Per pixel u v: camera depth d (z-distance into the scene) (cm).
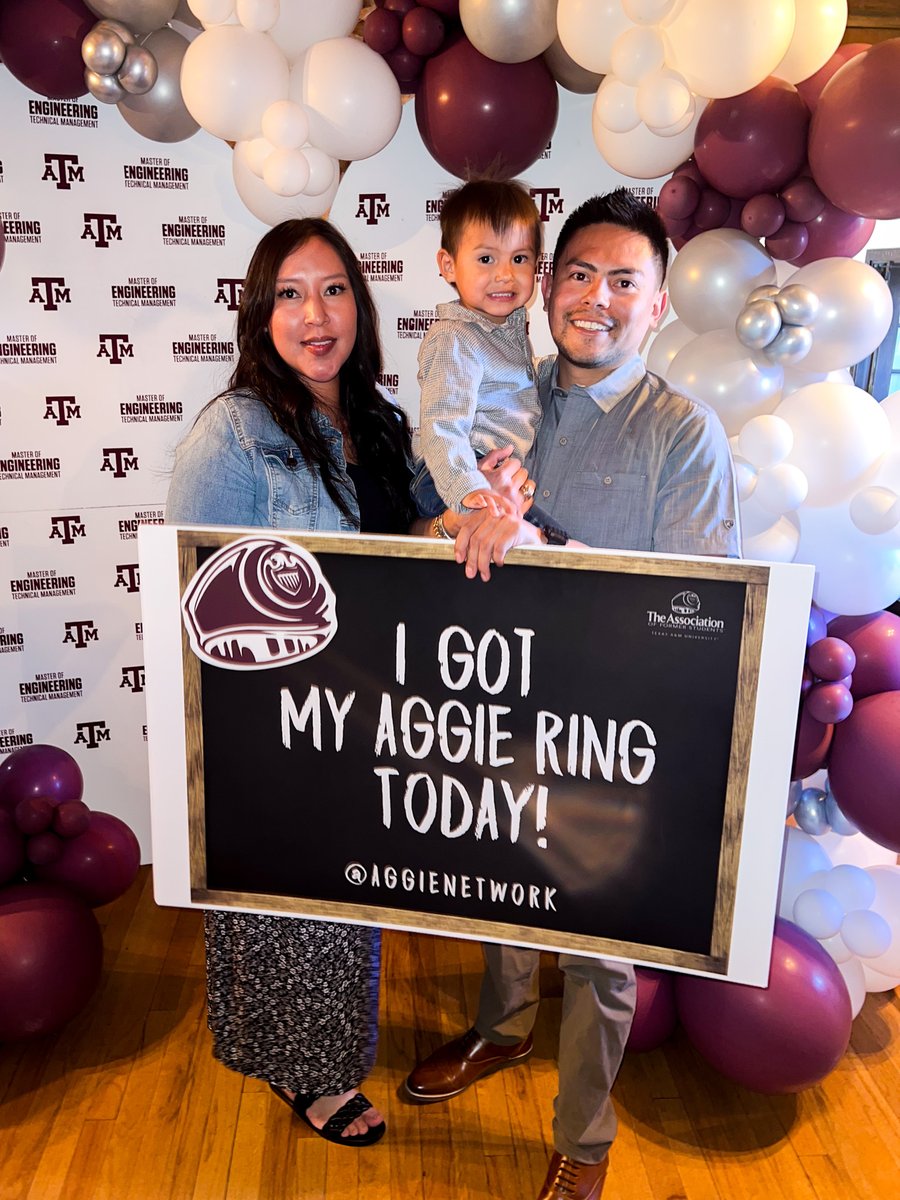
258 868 148
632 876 138
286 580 136
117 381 246
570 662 132
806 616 123
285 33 199
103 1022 216
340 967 161
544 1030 217
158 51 209
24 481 247
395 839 144
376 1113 187
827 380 198
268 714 142
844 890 198
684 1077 204
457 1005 223
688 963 139
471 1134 189
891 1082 205
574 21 175
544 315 258
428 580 133
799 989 181
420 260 251
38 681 262
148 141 232
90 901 218
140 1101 195
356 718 140
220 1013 166
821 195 182
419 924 147
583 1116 163
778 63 171
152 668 141
